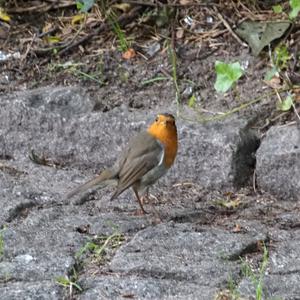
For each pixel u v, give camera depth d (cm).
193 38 1312
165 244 945
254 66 1249
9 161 1206
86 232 991
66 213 1045
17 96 1244
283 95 1203
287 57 1234
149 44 1321
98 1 1377
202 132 1140
